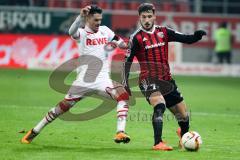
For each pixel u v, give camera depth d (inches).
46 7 4281.5
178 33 1352.1
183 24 4202.8
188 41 1349.7
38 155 1240.2
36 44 3983.8
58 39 3981.3
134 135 1572.3
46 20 4052.7
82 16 1311.5
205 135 1620.3
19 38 3986.2
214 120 1974.7
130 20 4104.3
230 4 4473.4
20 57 3978.8
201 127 1791.3
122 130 1282.0
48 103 2313.0
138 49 1333.7
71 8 4414.4
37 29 4052.7
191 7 4490.7
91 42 1333.7
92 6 1323.8
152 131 1648.6
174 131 1674.5
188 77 3959.2
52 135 1524.4
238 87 3378.4
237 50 4286.4
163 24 4185.5
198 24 4212.6
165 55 1343.5
